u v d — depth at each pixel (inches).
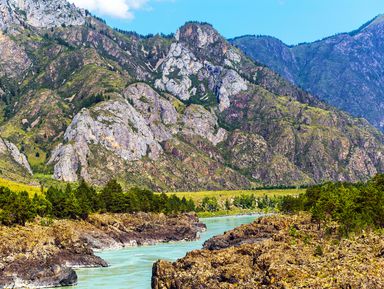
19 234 4963.1
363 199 5359.3
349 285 2576.3
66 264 4970.5
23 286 4212.6
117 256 5969.5
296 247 3846.0
